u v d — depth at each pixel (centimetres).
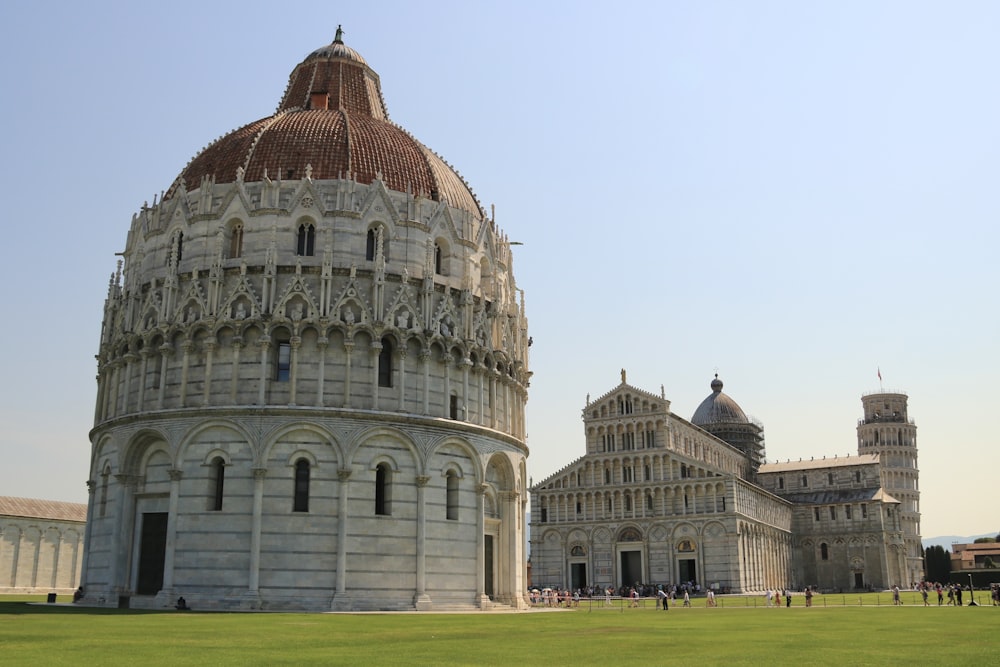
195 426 7081
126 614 5897
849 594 17412
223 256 7575
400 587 7088
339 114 8738
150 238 8088
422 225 7950
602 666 2906
